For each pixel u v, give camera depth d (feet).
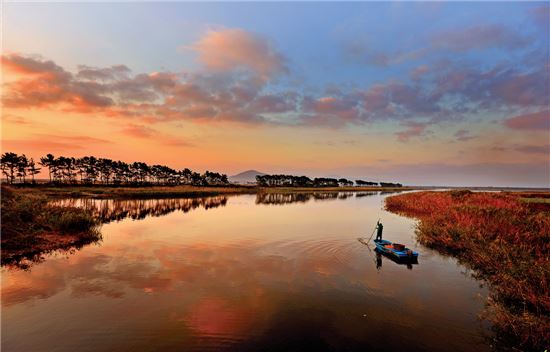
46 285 37.17
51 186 241.76
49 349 24.04
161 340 25.39
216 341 25.30
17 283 37.76
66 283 37.93
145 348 24.23
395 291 36.58
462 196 125.08
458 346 24.98
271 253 54.24
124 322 28.32
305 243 62.80
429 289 37.29
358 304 32.83
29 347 24.26
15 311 30.27
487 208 72.02
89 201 153.69
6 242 51.44
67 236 62.08
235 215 111.34
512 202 98.02
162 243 61.41
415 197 161.58
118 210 118.93
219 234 72.23
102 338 25.62
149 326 27.66
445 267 46.37
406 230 81.00
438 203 115.85
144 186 303.07
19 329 26.91
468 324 28.60
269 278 40.73
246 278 40.63
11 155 279.08
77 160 342.44
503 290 33.78
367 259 50.80
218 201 178.60
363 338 26.04
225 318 29.35
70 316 29.35
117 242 61.57
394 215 114.32
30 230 58.34
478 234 53.78
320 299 34.04
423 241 63.10
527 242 49.34
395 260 50.24
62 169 333.62
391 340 25.80
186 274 42.04
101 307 31.35
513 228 55.01
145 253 53.11
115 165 370.32
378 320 29.30
